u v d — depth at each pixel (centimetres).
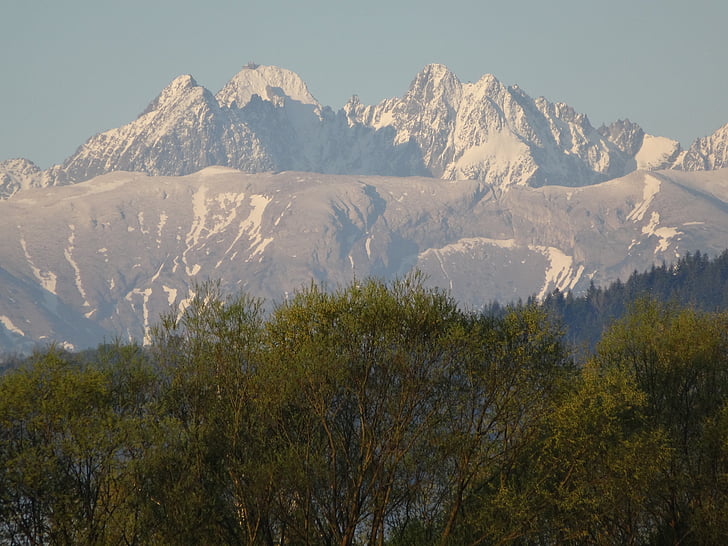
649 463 13688
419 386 13212
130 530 12619
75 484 12594
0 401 12481
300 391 13038
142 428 12838
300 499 12975
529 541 14175
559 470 13762
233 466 12900
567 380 14075
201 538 12469
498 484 13938
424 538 13625
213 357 13600
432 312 13475
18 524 12181
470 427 13525
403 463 13500
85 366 13475
